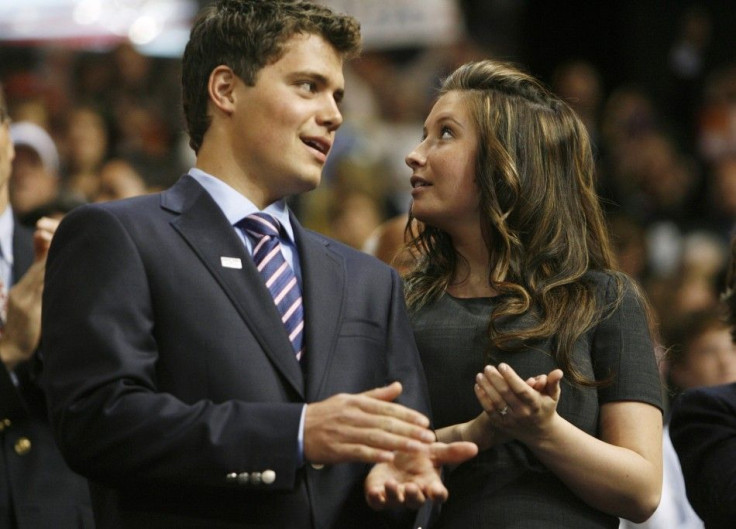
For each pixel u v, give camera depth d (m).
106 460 9.43
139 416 9.40
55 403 9.65
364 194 26.36
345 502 10.13
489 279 11.70
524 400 10.30
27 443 12.66
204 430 9.43
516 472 11.10
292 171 10.45
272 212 10.76
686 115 38.78
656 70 39.78
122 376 9.52
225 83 10.57
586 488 10.80
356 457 9.34
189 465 9.39
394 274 11.26
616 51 40.47
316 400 10.04
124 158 20.81
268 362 9.99
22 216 15.61
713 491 11.92
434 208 11.77
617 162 33.62
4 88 31.05
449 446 9.84
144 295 9.88
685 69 39.06
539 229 11.67
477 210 11.78
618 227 25.88
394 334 10.89
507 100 11.88
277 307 10.34
